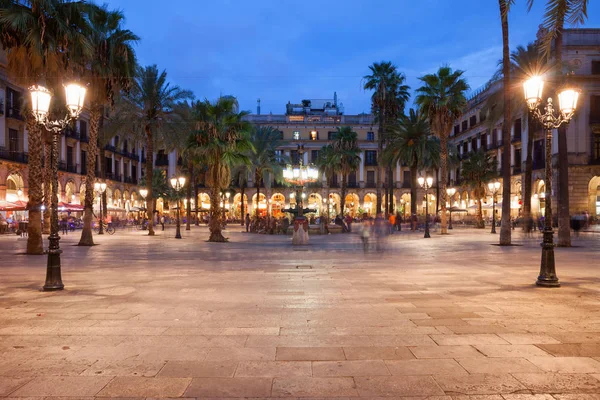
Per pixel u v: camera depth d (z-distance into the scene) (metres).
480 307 6.27
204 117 22.22
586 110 37.41
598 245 18.36
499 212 48.56
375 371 3.80
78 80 18.30
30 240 14.92
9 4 13.31
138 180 59.78
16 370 3.83
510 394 3.34
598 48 37.41
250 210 66.38
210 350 4.38
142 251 16.67
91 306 6.38
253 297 7.09
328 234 30.80
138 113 28.77
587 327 5.14
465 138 59.75
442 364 3.96
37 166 15.02
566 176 17.59
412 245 19.27
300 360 4.09
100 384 3.53
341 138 40.50
